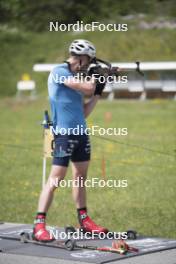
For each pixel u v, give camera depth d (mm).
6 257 16812
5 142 43844
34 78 96750
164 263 16328
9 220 22922
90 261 16359
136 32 99062
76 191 19297
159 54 95125
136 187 27750
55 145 18609
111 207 24328
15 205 25234
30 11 106375
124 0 103875
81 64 18562
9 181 30141
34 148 40781
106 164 32281
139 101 77750
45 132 19047
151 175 30141
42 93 90938
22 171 32469
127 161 32906
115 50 95500
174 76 82062
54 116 18719
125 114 64375
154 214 23391
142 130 50281
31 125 56594
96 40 99000
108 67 18922
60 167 18531
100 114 64250
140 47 96500
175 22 103250
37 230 18203
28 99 84875
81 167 19078
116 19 94562
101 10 92125
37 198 26516
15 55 103812
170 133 47656
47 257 16781
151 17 103875
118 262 16359
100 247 17562
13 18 109688
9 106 78875
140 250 17578
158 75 81938
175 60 93250
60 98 18500
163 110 68250
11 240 18734
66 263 16234
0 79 98625
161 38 98438
